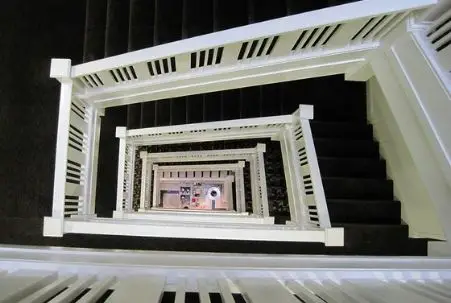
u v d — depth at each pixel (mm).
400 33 1997
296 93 3684
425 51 1829
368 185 3197
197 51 1980
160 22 2537
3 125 2709
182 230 2238
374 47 2299
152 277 1176
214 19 2371
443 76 1752
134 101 2797
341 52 2311
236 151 4680
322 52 2311
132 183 4184
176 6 2564
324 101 3689
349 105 3686
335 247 2854
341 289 1123
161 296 1045
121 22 2689
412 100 2062
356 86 3711
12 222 2521
